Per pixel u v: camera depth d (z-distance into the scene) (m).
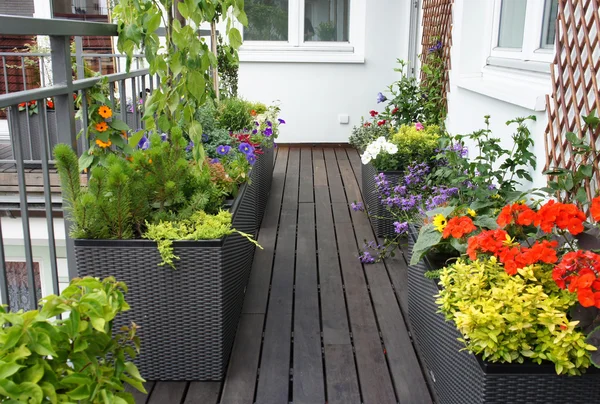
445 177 3.08
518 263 1.71
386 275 3.14
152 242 2.03
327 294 2.90
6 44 6.25
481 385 1.57
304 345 2.38
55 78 2.02
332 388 2.08
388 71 6.88
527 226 2.10
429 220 2.41
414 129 4.08
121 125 2.56
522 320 1.54
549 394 1.56
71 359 1.18
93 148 2.51
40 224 4.31
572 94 2.42
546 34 3.09
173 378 2.14
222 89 5.08
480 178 2.62
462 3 4.01
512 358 1.55
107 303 1.22
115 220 2.05
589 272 1.54
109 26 2.51
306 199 4.70
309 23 6.91
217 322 2.09
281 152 6.70
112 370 1.24
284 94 6.93
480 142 2.93
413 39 6.39
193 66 2.54
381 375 2.17
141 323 2.09
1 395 1.05
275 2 6.84
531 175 2.88
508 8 3.67
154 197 2.22
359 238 3.75
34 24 1.74
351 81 6.91
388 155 3.78
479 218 2.21
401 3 6.68
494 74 3.80
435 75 4.86
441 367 1.96
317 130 7.05
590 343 1.51
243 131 4.20
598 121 2.15
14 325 1.08
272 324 2.57
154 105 2.60
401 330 2.52
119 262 2.04
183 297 2.07
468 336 1.59
